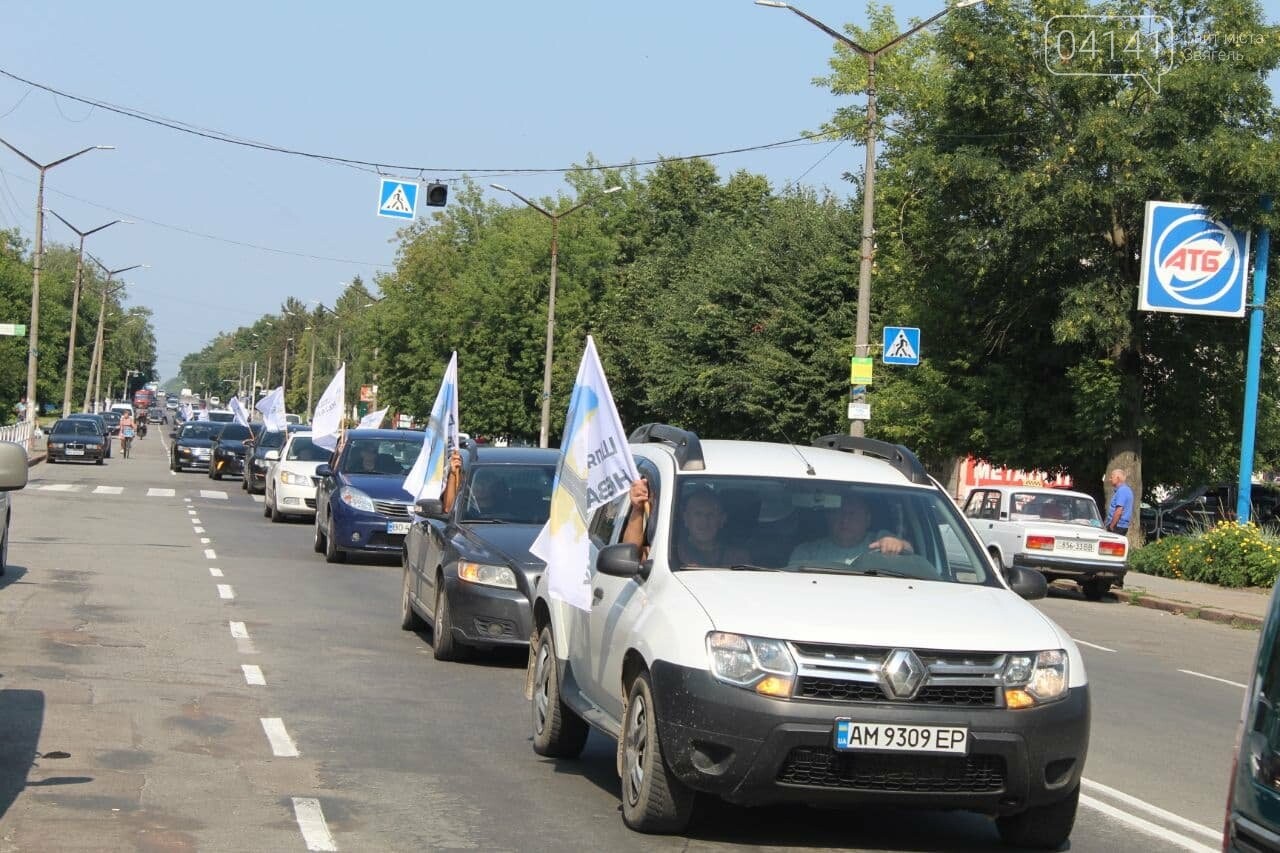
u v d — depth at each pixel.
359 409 103.69
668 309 62.25
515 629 14.49
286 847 7.92
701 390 55.19
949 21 37.84
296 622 17.69
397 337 98.94
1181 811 10.02
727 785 7.80
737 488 9.48
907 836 8.88
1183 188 34.59
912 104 51.25
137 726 11.02
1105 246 37.41
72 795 8.84
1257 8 36.16
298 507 35.94
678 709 7.98
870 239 34.75
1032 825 8.45
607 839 8.40
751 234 58.12
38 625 16.16
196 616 17.69
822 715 7.70
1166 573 33.66
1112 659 19.67
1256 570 31.47
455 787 9.58
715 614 8.09
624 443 9.49
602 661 9.38
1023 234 37.44
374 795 9.23
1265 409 40.56
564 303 78.81
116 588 20.14
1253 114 35.69
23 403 94.75
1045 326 40.59
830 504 9.48
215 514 38.19
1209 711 15.16
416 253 98.06
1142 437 39.56
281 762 10.04
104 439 69.00
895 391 43.75
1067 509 31.17
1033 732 7.83
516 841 8.26
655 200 95.69
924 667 7.81
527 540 15.15
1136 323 37.94
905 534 9.39
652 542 9.23
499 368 80.12
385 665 14.67
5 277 110.00
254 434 60.03
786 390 52.28
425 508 16.34
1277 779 5.43
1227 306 33.06
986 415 40.88
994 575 9.29
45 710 11.42
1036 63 37.00
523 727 11.78
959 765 7.79
